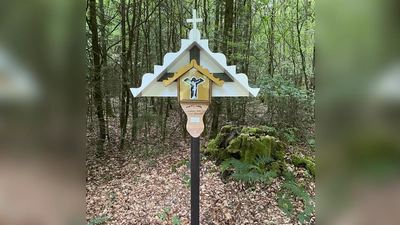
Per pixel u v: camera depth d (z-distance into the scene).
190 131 2.27
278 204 3.28
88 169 5.07
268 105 6.27
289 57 7.32
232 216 3.16
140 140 6.54
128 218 3.32
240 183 3.78
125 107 6.21
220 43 6.25
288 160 4.26
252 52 6.76
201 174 4.26
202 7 7.23
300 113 5.70
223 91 2.31
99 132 5.91
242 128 4.86
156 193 3.96
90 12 5.08
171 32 7.03
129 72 6.44
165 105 7.57
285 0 6.88
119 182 4.53
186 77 2.23
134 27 6.00
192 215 2.36
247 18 6.77
